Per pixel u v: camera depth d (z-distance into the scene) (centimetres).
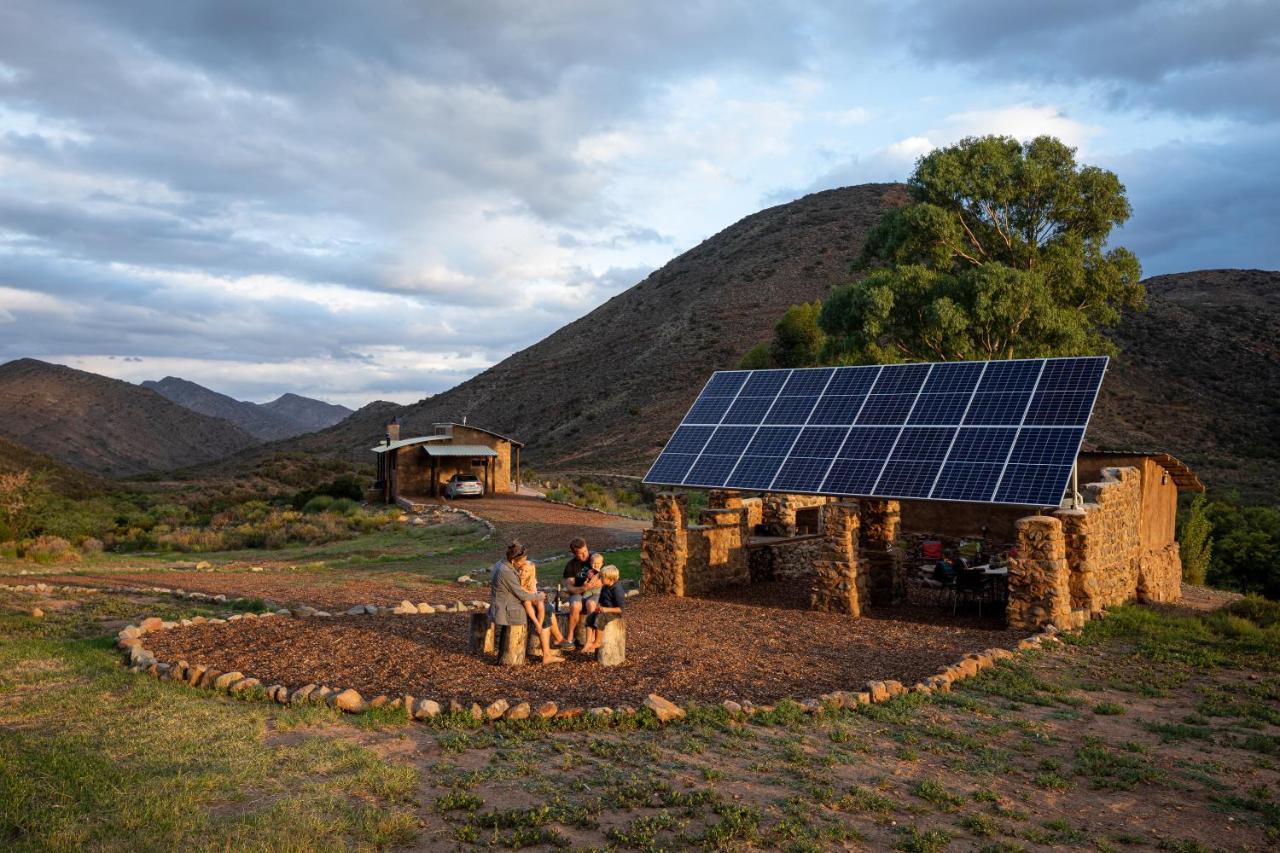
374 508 4897
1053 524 1391
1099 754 822
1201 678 1150
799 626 1420
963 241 4153
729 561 1888
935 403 1653
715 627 1398
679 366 10306
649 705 873
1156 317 8862
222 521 4600
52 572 2244
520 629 1061
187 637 1186
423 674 1002
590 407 10275
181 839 539
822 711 911
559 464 8231
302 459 8425
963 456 1505
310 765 696
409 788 656
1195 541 3139
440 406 13662
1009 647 1271
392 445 5209
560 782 686
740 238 14200
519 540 3259
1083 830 654
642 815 629
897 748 819
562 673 1035
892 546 1888
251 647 1124
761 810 645
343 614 1437
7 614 1375
